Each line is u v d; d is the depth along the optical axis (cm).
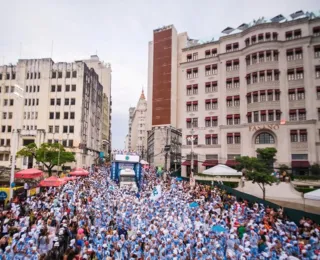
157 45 7138
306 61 4131
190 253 1241
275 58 4338
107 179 3834
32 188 2519
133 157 3744
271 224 1705
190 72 5328
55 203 1958
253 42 4584
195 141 5038
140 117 13788
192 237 1365
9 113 6291
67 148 6019
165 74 6969
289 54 4284
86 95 6675
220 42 5103
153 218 1694
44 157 4112
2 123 6253
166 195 2519
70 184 2897
